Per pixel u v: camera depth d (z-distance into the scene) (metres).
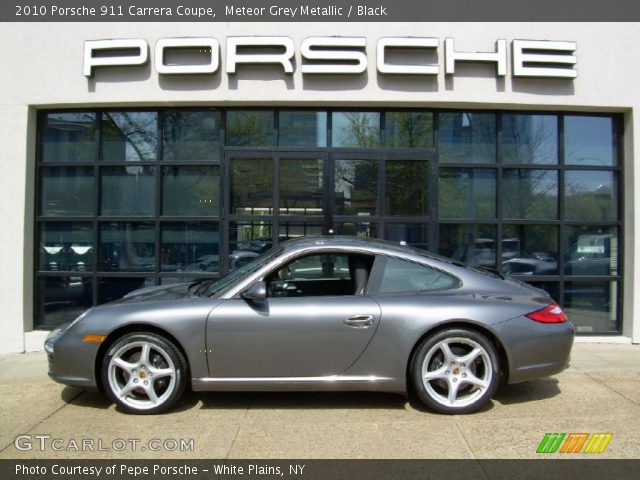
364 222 6.41
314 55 6.19
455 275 4.09
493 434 3.55
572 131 6.62
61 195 6.70
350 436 3.52
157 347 3.86
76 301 6.64
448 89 6.33
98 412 3.99
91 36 6.38
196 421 3.79
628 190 6.54
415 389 3.88
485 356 3.86
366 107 6.61
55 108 6.61
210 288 4.26
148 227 6.65
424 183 6.46
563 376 4.96
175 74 6.26
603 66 6.41
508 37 6.40
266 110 6.62
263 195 6.40
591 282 6.70
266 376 3.85
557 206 6.70
